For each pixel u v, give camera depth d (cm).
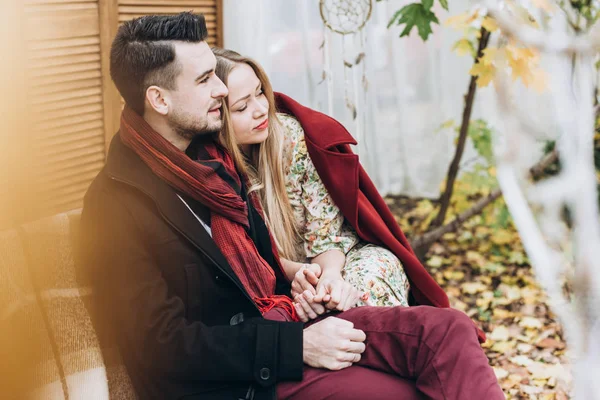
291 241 214
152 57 170
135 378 170
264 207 210
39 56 228
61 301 165
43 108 231
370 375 167
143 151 174
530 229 251
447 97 416
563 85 192
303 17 346
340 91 360
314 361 167
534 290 325
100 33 251
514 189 264
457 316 165
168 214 170
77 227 173
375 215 219
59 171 239
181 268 170
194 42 174
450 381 157
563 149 183
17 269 158
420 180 427
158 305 163
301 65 354
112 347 173
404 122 415
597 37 191
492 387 153
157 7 271
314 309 185
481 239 380
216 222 182
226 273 172
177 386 165
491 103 361
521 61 271
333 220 213
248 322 170
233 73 195
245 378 162
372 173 418
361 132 360
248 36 303
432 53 406
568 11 313
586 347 140
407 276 221
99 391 162
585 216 164
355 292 189
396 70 405
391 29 396
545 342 281
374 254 209
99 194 172
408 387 166
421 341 163
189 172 176
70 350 163
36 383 153
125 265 166
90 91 250
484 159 409
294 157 210
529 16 287
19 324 129
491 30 281
